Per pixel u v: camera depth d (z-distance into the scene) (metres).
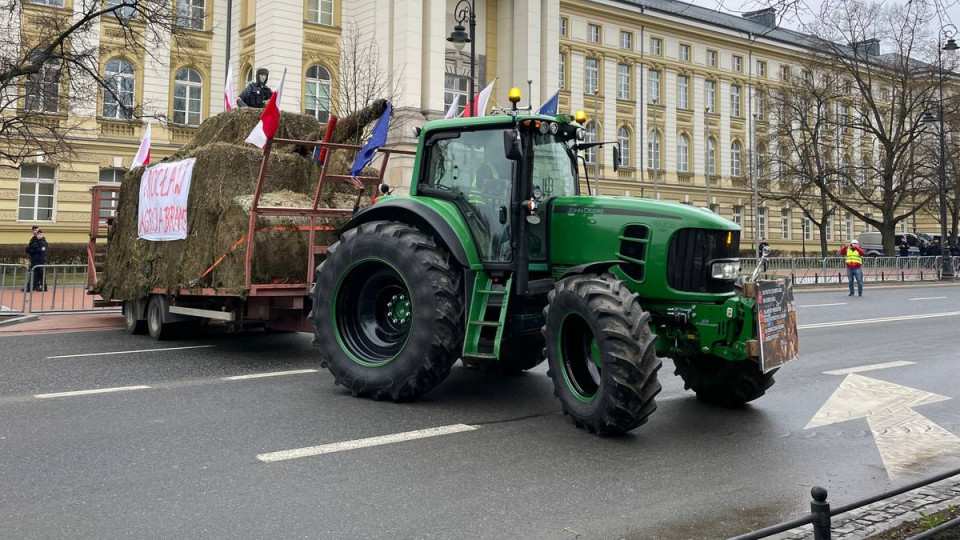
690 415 6.81
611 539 3.92
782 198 42.59
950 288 29.28
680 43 52.22
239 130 10.84
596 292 5.80
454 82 36.50
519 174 6.70
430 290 6.75
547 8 37.81
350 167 10.85
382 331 7.51
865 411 7.05
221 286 9.88
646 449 5.63
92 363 9.33
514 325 6.86
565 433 6.01
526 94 37.00
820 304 20.42
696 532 4.03
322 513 4.19
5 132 20.06
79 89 20.06
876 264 32.72
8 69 18.55
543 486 4.72
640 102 50.22
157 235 11.38
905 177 38.75
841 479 5.02
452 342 6.75
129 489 4.54
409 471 4.97
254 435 5.82
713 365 7.20
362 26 33.88
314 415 6.51
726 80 54.38
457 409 6.81
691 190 52.28
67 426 6.05
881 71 38.28
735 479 4.96
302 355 10.12
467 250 6.77
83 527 3.94
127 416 6.41
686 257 6.25
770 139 41.75
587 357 6.11
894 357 10.37
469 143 7.22
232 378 8.29
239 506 4.28
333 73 34.19
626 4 49.03
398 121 30.62
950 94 37.31
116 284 12.65
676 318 6.24
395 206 7.42
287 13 32.88
